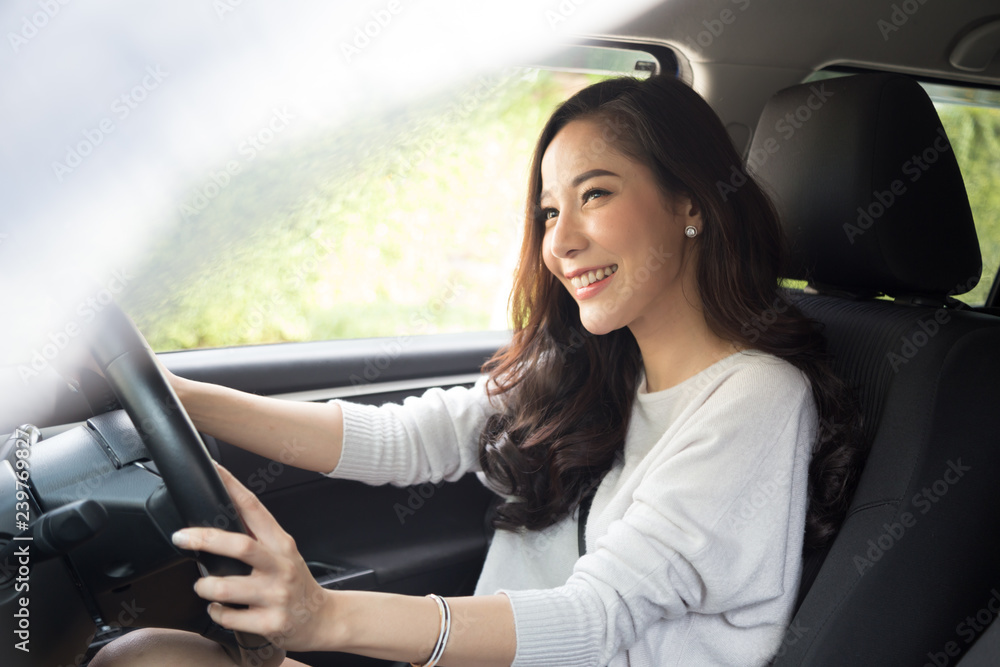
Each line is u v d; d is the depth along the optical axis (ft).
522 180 3.89
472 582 4.59
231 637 2.54
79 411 3.28
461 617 2.56
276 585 2.22
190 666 2.66
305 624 2.31
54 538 2.04
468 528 4.62
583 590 2.74
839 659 2.98
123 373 2.29
